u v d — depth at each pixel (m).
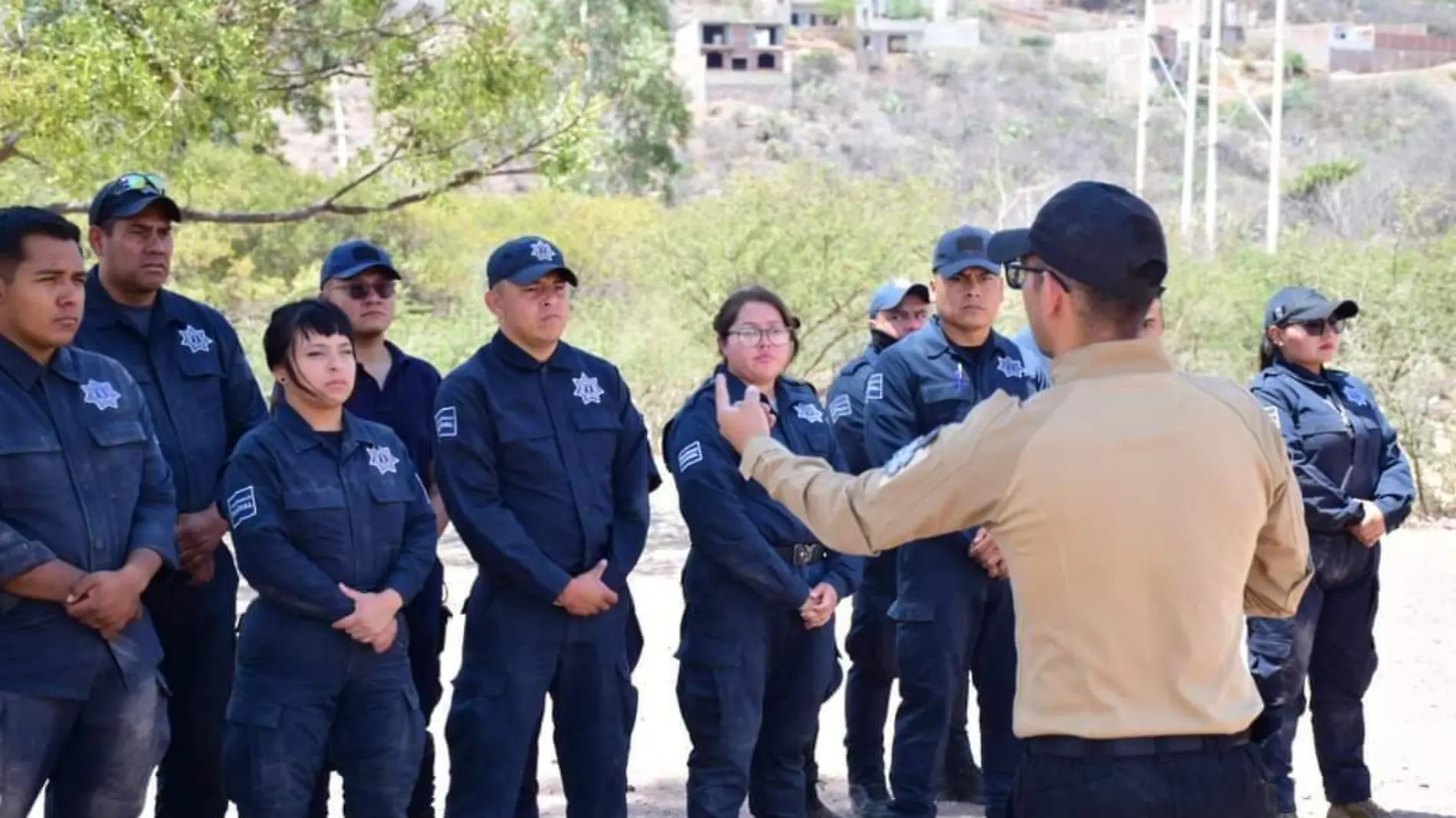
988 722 5.70
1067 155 56.56
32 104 9.29
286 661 4.59
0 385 4.18
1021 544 3.08
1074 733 3.01
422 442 5.83
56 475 4.20
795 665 5.34
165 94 10.14
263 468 4.66
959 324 5.76
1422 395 12.98
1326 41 73.06
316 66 11.83
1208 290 15.68
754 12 72.19
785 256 17.33
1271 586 3.33
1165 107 62.16
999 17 85.56
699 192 46.34
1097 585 3.01
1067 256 3.11
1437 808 6.14
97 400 4.35
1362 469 5.94
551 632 4.98
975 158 56.09
